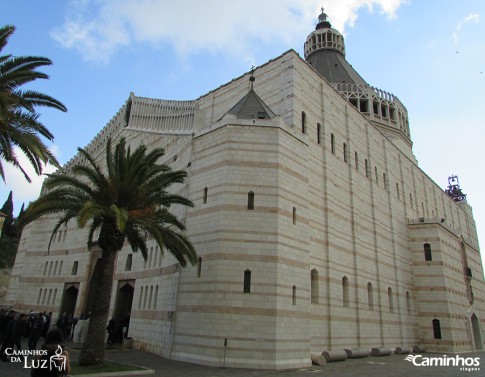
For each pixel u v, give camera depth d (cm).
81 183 2305
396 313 4634
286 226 2825
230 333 2470
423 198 6488
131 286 3869
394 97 6681
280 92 3794
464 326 5484
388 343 4269
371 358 3609
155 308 3228
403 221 5484
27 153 2281
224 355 2423
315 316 3256
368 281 4216
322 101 4138
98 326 2134
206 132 3155
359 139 4781
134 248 2625
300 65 3903
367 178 4744
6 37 2227
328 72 7019
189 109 3947
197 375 2033
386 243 4828
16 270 5597
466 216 8762
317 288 3366
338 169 4134
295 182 3038
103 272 2238
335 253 3719
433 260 5312
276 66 3956
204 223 2847
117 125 4888
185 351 2586
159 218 2450
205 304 2591
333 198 3912
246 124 2998
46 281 5019
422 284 5272
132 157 2428
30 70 2308
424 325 5097
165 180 2500
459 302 5547
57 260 5038
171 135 3934
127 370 2028
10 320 2264
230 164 2884
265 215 2761
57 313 4641
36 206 2175
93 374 1866
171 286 2986
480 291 6800
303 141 3241
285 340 2553
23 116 2241
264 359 2428
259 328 2494
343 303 3697
